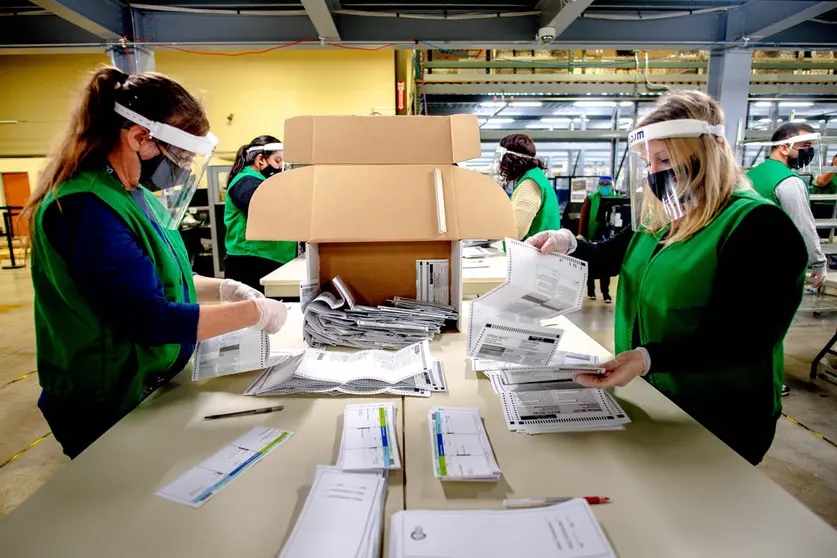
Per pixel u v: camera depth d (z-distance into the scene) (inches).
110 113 34.6
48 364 36.7
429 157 51.9
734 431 40.2
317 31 114.2
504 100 198.1
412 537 22.8
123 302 33.0
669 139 37.1
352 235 48.8
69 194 32.8
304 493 27.0
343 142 51.4
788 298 34.7
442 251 55.4
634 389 39.8
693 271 38.4
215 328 36.1
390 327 50.0
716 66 123.8
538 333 36.4
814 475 75.9
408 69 188.4
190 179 44.7
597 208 184.4
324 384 40.5
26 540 23.4
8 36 117.0
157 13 117.1
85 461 30.0
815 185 148.2
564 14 102.1
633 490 27.0
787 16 107.0
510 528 23.5
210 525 24.5
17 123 200.2
